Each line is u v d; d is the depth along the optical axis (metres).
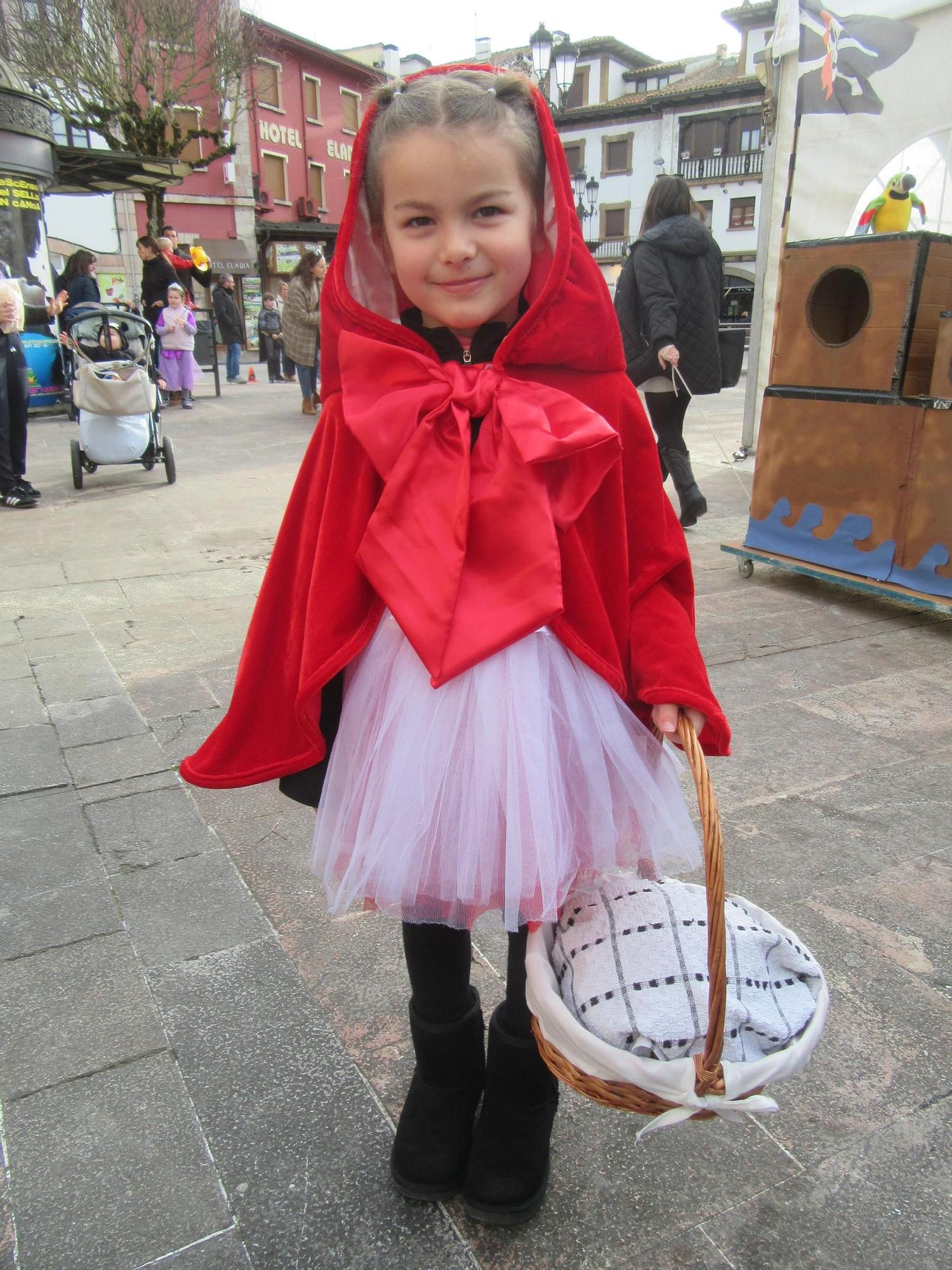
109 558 4.93
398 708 1.20
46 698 3.21
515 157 1.14
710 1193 1.46
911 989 1.90
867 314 4.14
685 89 37.03
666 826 1.31
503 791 1.16
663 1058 1.10
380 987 1.90
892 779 2.74
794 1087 1.66
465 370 1.22
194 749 2.86
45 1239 1.38
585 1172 1.50
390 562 1.16
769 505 4.51
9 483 6.03
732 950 1.18
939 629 3.97
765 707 3.22
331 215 33.38
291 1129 1.57
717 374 4.98
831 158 6.03
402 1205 1.44
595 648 1.23
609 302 1.23
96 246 20.02
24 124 9.66
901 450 3.91
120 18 15.98
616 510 1.25
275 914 2.12
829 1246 1.38
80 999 1.86
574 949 1.22
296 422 9.95
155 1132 1.56
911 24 5.42
